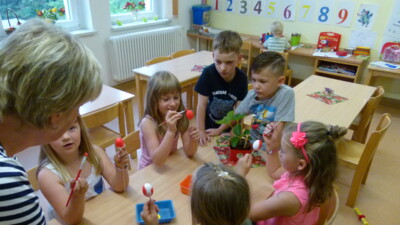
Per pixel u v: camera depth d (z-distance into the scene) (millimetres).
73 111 636
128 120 2594
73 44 611
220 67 1774
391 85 4086
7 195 531
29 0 3457
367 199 2252
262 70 1524
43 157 1240
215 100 1917
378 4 3848
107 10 4008
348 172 2559
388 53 3791
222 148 1568
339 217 2064
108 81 4344
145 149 1612
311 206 1082
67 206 1014
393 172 2592
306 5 4395
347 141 2270
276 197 1094
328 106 2238
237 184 849
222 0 5195
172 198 1183
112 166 1370
